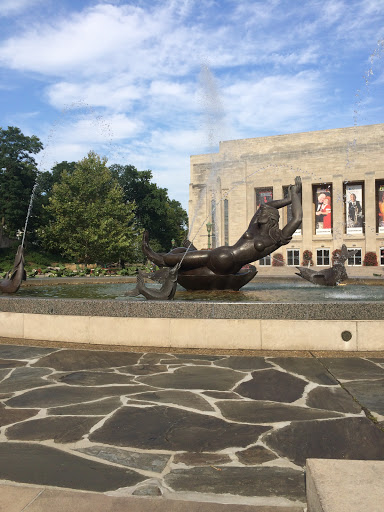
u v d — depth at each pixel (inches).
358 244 1851.6
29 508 95.9
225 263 377.1
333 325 251.4
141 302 271.4
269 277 558.3
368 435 137.0
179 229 3329.2
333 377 200.5
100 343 275.9
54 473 114.5
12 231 2252.7
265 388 186.7
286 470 115.6
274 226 382.9
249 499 101.0
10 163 2233.0
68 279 542.6
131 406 166.1
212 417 154.4
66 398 175.8
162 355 248.4
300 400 170.7
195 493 104.0
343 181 1866.4
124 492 104.6
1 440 136.0
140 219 2699.3
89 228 1683.1
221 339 259.9
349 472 80.0
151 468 117.3
